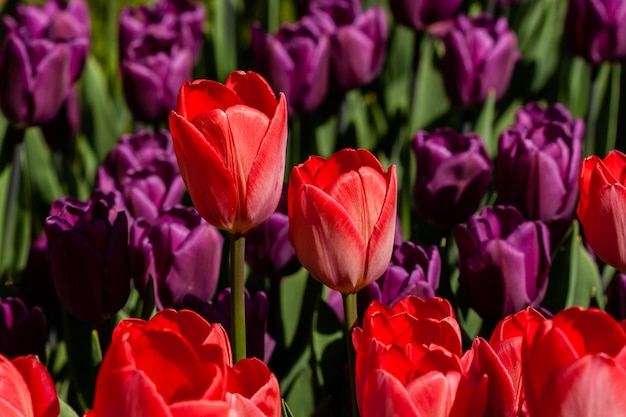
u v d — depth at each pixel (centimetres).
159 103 157
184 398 95
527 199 130
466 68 155
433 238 139
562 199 130
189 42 182
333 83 161
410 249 121
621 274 121
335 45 157
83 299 119
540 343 96
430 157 134
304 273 131
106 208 122
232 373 99
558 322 97
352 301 110
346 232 107
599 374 95
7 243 148
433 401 97
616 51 158
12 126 162
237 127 106
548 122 135
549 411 96
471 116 167
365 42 157
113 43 226
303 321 129
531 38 205
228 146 106
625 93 182
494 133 176
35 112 146
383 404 98
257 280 129
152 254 121
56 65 145
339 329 124
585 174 111
